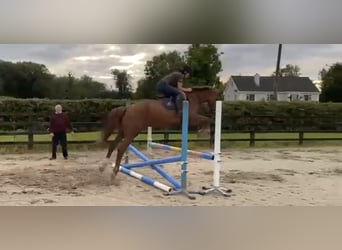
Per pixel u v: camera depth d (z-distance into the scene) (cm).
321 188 425
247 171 528
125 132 427
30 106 771
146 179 411
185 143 377
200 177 478
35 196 374
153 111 418
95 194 384
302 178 482
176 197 374
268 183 449
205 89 439
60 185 422
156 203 350
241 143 814
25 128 759
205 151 692
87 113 798
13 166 537
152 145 515
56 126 589
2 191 393
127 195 380
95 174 483
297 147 787
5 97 767
